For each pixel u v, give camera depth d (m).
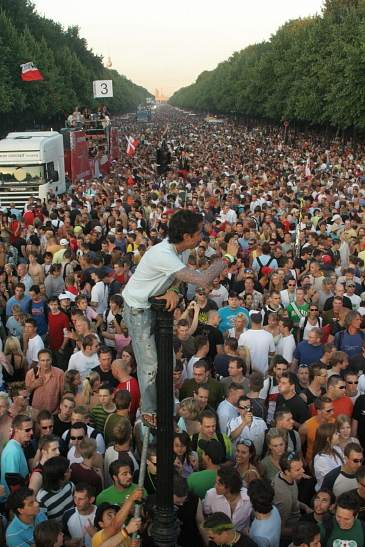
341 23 58.41
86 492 6.36
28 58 60.22
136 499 5.11
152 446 6.58
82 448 7.12
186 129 119.75
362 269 14.53
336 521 6.46
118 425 7.29
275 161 47.22
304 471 8.06
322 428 7.62
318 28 62.72
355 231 17.50
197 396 8.29
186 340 10.32
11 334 12.03
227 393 8.55
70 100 79.44
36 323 11.36
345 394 8.88
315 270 13.05
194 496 6.71
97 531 6.26
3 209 23.31
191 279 3.98
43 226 18.38
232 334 11.08
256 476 7.12
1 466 7.20
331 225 19.03
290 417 7.66
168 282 4.05
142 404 4.30
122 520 5.27
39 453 7.39
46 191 28.73
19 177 28.52
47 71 67.19
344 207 21.62
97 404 8.53
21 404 8.33
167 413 4.16
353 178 32.94
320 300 12.91
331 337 11.12
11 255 17.05
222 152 60.16
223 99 134.88
